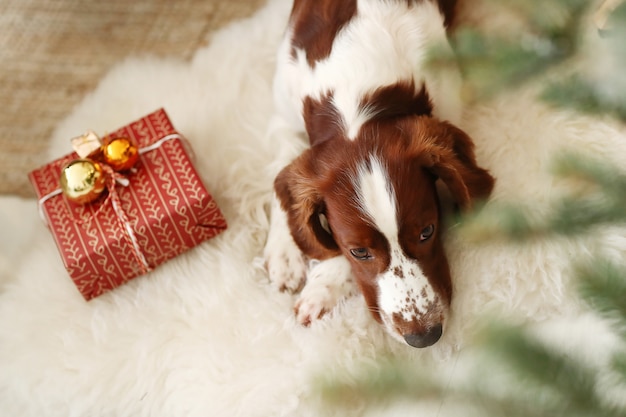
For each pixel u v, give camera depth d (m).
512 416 0.73
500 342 0.68
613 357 0.73
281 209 1.83
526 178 1.92
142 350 2.00
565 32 0.74
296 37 1.97
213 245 2.11
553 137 1.92
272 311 1.98
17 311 2.11
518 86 0.77
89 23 2.77
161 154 2.06
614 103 0.69
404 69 1.79
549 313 1.76
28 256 2.21
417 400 0.79
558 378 0.67
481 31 0.82
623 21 0.68
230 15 2.71
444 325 1.74
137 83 2.46
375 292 1.74
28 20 2.80
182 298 2.05
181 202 1.97
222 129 2.29
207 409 1.90
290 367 1.89
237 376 1.91
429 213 1.66
